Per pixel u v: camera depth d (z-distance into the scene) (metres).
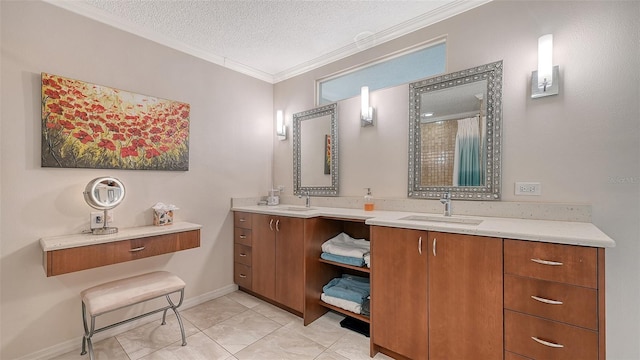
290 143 3.20
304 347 1.91
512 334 1.32
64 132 1.87
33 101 1.78
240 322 2.26
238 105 3.01
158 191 2.37
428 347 1.57
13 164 1.71
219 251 2.81
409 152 2.24
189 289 2.57
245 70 3.05
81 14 1.97
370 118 2.46
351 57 2.65
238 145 3.00
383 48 2.43
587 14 1.58
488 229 1.39
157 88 2.37
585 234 1.24
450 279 1.50
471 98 1.96
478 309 1.41
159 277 2.00
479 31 1.94
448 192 1.97
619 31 1.51
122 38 2.17
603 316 1.13
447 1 1.98
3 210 1.68
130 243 1.92
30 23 1.77
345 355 1.82
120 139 2.13
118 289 1.78
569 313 1.19
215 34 2.39
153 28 2.28
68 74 1.91
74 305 1.93
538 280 1.26
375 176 2.48
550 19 1.69
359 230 2.54
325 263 2.40
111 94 2.09
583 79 1.59
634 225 1.48
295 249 2.30
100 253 1.78
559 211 1.64
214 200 2.78
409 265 1.65
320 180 2.89
